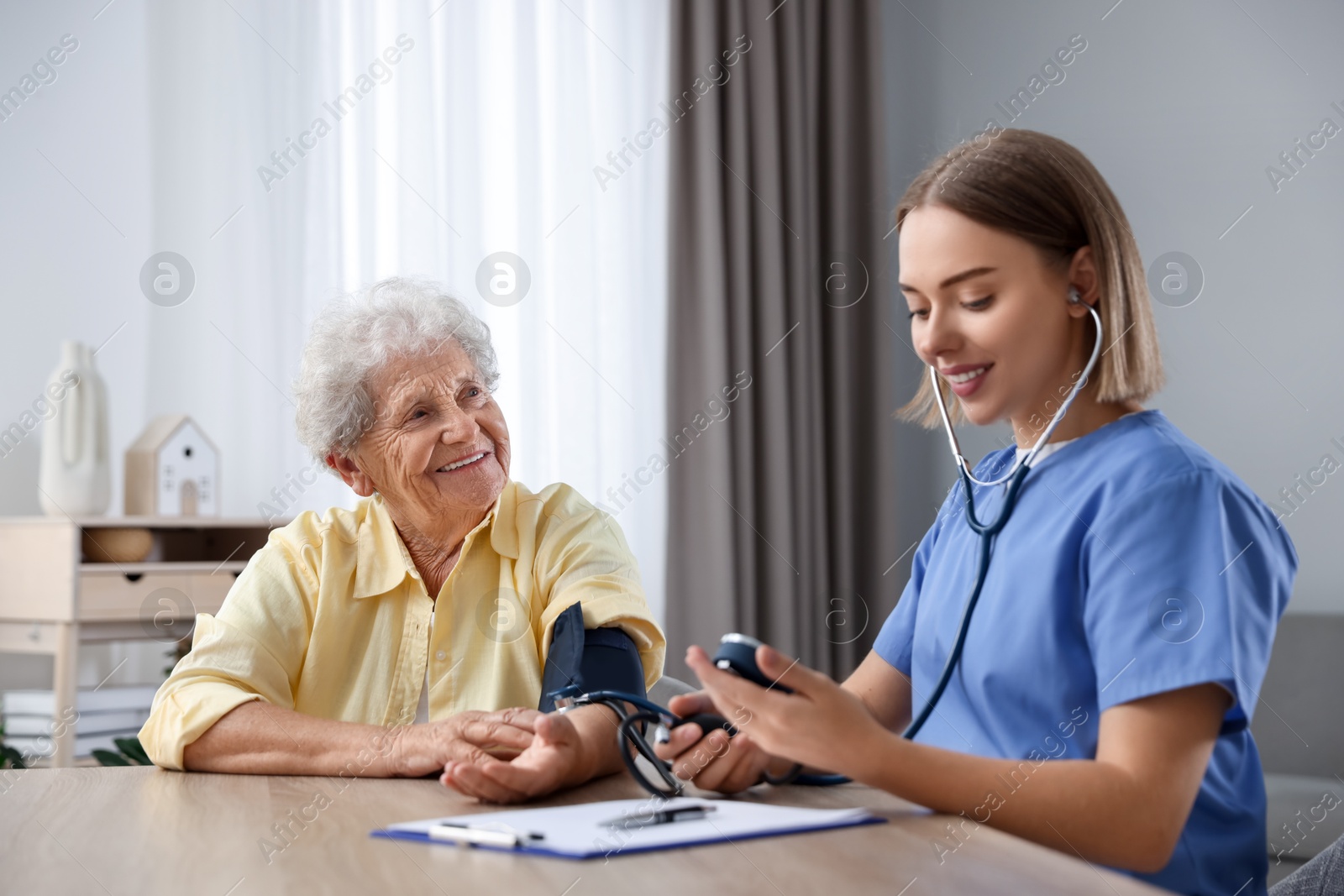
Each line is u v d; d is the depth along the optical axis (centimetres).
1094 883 52
